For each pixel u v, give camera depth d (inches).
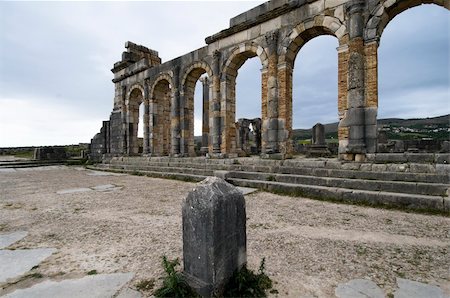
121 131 844.6
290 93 471.2
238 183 392.5
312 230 191.0
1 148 1513.3
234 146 578.9
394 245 161.6
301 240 171.5
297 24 444.8
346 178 323.6
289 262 140.0
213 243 105.8
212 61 580.4
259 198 307.9
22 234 188.4
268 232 187.3
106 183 451.5
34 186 418.3
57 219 226.2
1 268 135.8
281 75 461.1
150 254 151.4
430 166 284.0
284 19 461.4
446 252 151.0
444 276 123.9
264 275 124.1
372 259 142.7
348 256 146.7
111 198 315.3
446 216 225.0
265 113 482.0
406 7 359.9
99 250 158.2
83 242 171.8
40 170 734.5
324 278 123.3
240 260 119.9
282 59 460.8
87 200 304.0
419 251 152.5
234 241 116.5
